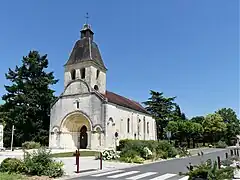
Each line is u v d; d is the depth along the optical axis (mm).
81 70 41156
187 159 26406
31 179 11438
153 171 15625
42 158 13102
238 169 13320
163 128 61812
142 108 54688
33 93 44312
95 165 18672
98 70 42031
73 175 13484
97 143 36281
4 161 13102
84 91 39281
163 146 29438
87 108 38312
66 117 39906
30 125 43688
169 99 63469
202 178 10719
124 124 41594
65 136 40125
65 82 41625
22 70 46000
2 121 46062
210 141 77125
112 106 38406
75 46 43188
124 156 22625
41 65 47375
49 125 45719
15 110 42625
